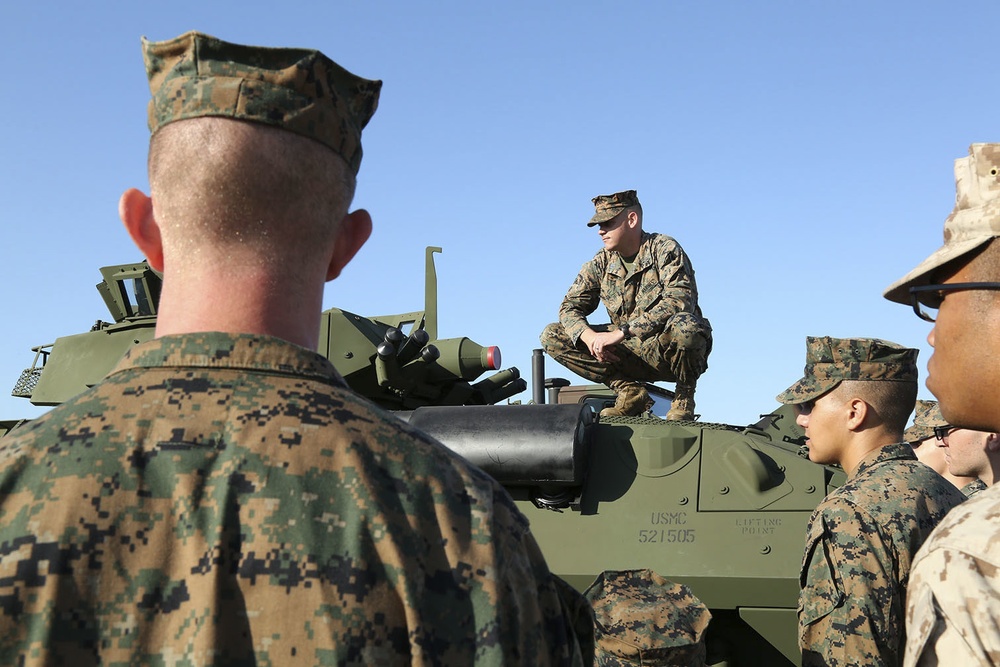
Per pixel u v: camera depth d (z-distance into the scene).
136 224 1.69
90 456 1.37
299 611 1.30
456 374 8.92
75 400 1.48
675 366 7.02
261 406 1.45
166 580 1.32
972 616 1.62
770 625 5.51
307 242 1.58
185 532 1.34
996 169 1.95
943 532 1.74
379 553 1.36
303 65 1.58
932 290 2.07
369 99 1.71
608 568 5.71
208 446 1.40
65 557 1.30
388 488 1.42
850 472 4.02
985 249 1.95
